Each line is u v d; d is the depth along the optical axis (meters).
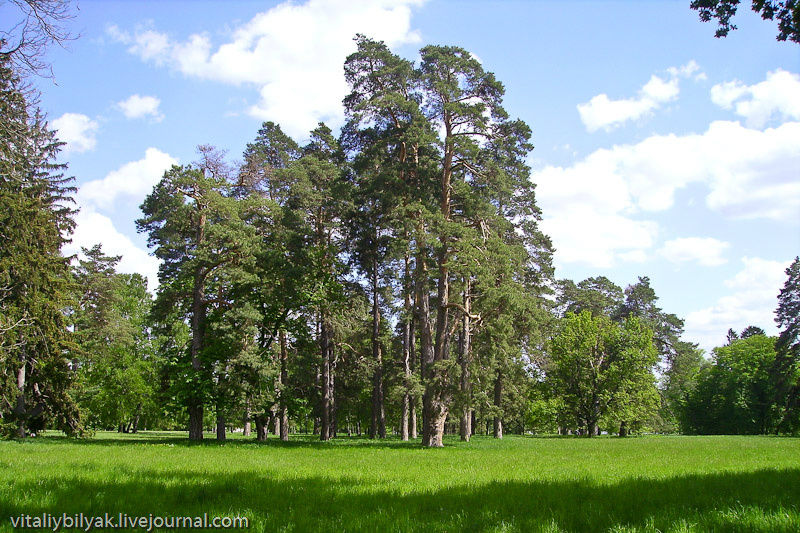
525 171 38.72
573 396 54.66
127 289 56.78
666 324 63.12
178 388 33.44
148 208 35.00
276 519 7.95
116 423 57.50
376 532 7.13
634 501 9.12
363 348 45.78
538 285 43.03
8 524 7.45
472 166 32.22
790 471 13.44
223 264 33.72
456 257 30.16
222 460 19.09
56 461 17.00
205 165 35.81
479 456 23.05
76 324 44.16
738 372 66.62
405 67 31.36
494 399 47.81
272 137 42.47
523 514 8.23
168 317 37.69
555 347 55.12
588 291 62.97
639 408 54.06
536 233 43.22
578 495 10.09
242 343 32.06
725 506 8.09
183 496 9.99
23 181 16.20
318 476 13.90
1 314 27.28
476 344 32.94
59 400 33.34
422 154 33.44
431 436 30.77
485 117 30.48
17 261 28.92
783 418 57.91
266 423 36.53
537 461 20.06
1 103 14.78
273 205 34.38
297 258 34.00
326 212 38.47
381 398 48.81
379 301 45.22
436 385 30.06
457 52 32.28
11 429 30.70
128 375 53.88
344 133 33.12
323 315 36.66
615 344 54.66
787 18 11.86
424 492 10.84
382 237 35.06
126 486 11.11
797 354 49.09
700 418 71.50
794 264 50.44
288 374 35.59
